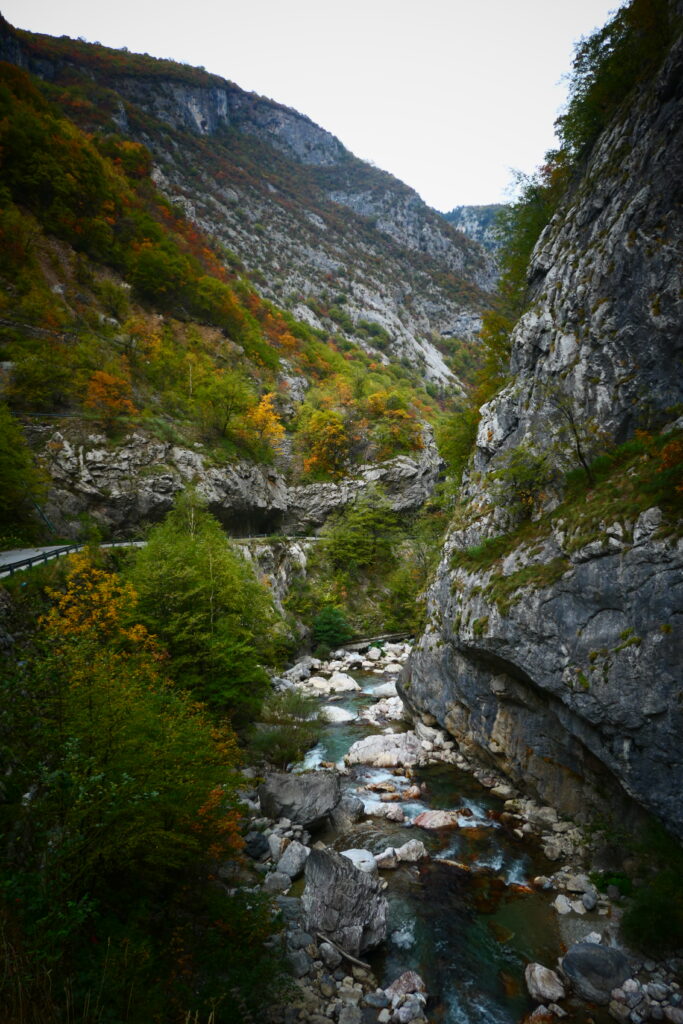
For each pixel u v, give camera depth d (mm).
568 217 24969
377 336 161000
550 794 17172
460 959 11461
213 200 170875
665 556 12492
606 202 22234
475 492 24438
